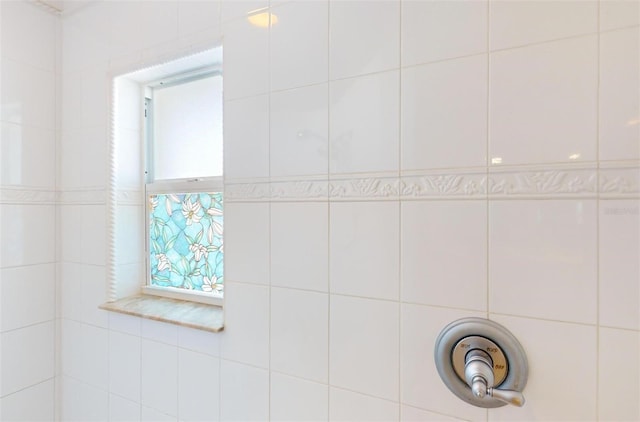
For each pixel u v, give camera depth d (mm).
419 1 776
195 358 1079
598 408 640
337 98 866
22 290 1308
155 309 1194
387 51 809
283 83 937
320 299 887
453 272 747
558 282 666
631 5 619
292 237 924
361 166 838
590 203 645
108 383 1276
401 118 794
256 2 980
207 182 1232
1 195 1254
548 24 672
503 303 705
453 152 746
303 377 910
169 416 1129
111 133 1300
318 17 890
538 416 679
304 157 909
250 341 984
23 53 1312
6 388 1263
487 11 718
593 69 642
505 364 694
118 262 1311
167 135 1373
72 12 1390
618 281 627
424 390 773
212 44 1061
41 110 1366
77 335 1369
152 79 1333
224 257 1029
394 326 803
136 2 1227
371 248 828
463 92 737
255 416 977
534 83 681
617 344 628
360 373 840
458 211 743
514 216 698
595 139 641
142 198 1395
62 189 1411
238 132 1006
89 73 1350
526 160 688
